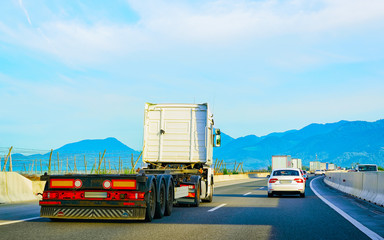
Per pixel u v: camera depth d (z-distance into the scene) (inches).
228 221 414.9
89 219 425.7
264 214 482.6
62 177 395.9
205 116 676.7
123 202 386.9
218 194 905.5
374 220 439.8
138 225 382.9
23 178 661.9
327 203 662.5
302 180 790.5
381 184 660.7
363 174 820.6
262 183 1695.4
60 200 390.9
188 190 575.5
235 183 1704.0
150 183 404.5
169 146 677.3
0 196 589.6
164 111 685.9
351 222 419.5
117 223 396.8
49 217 396.5
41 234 322.7
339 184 1221.7
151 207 412.5
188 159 671.8
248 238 313.9
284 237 321.7
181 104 683.4
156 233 334.0
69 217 393.4
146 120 686.5
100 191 390.6
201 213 493.0
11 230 342.0
